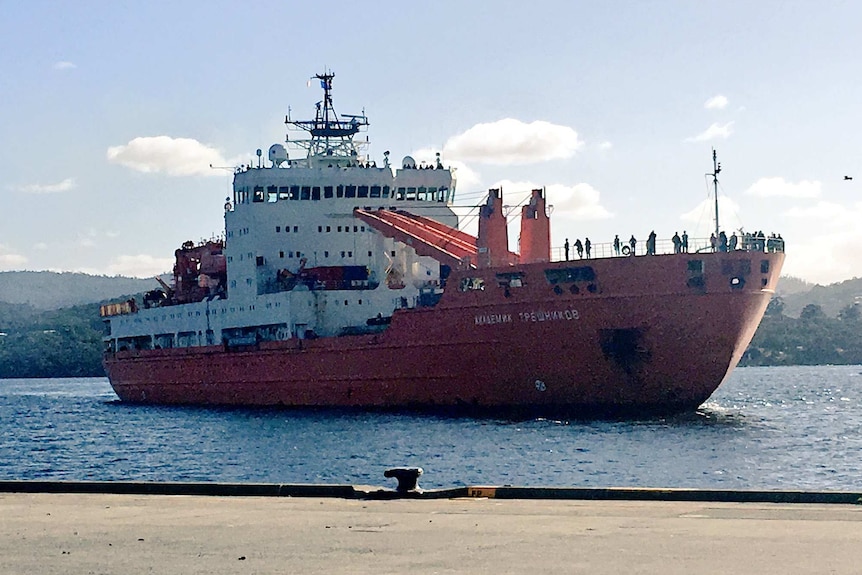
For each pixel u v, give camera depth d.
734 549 21.30
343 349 96.25
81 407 135.25
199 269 129.00
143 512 27.75
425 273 108.56
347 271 105.69
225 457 69.12
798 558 20.38
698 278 77.69
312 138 117.56
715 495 28.17
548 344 81.81
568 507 27.27
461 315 86.06
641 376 80.38
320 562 20.88
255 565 20.77
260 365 106.12
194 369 116.94
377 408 94.50
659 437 71.69
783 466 59.16
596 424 79.00
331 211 107.69
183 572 20.31
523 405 85.06
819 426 81.56
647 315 78.38
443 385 88.75
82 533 24.66
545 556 20.98
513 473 56.84
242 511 27.53
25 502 30.11
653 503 27.80
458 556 21.16
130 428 95.56
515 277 82.56
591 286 79.38
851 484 52.81
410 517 25.94
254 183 107.75
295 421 89.69
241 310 110.50
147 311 129.62
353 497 30.09
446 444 70.00
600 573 19.48
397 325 91.25
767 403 118.19
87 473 64.94
